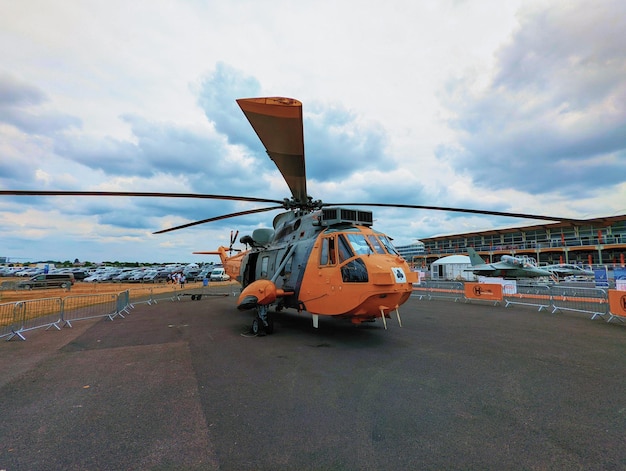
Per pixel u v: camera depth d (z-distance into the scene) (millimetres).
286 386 4480
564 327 8625
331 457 2756
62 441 3088
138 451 2896
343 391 4270
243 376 4930
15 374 5145
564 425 3291
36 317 11750
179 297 20578
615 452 2795
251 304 7844
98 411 3754
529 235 54812
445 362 5535
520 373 4918
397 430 3219
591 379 4637
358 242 7102
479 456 2752
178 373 5121
